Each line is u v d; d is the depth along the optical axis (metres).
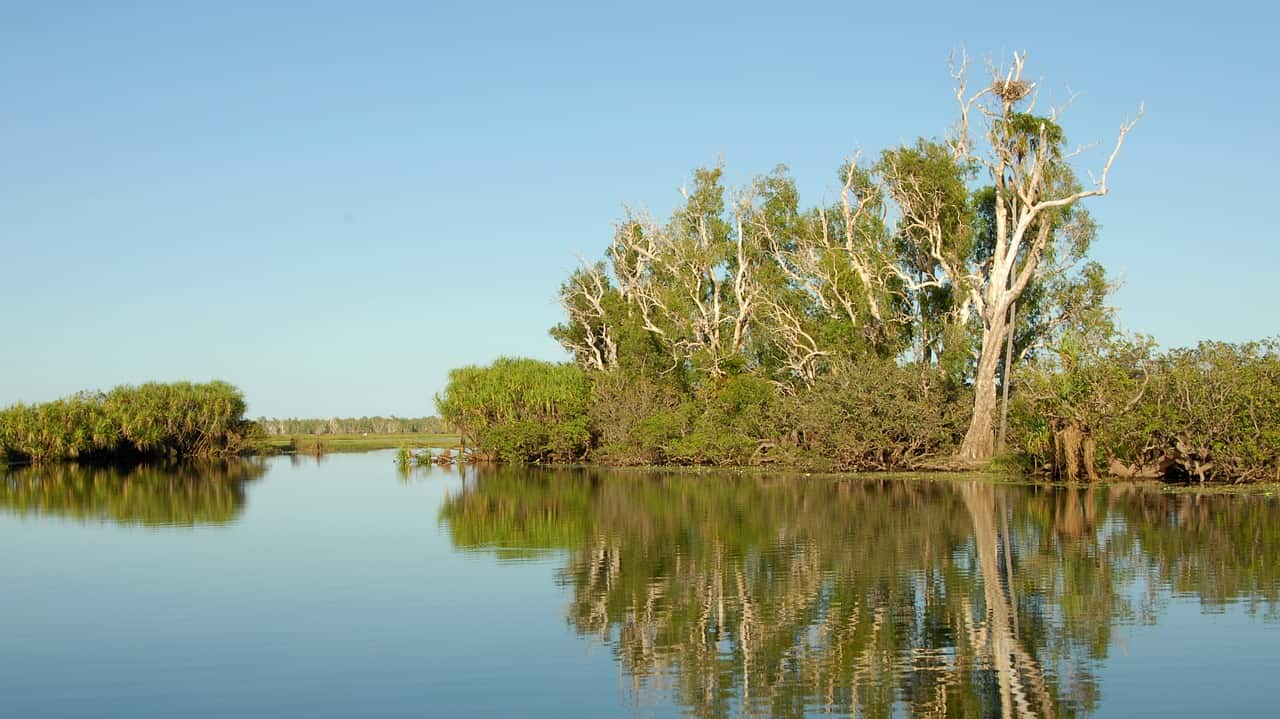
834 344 52.53
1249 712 10.20
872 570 17.86
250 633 14.11
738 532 23.34
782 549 20.52
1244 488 31.56
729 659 12.38
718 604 15.36
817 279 55.59
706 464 51.22
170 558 20.98
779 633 13.54
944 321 50.91
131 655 13.05
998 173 43.22
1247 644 12.55
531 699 11.01
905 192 49.59
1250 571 17.12
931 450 45.00
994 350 43.50
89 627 14.62
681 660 12.38
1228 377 32.06
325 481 44.78
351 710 10.76
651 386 57.53
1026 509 26.91
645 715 10.43
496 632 13.91
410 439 106.56
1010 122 41.84
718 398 51.88
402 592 16.81
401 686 11.55
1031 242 49.56
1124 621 13.79
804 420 45.28
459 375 62.25
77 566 20.05
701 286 64.44
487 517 28.03
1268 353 32.78
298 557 20.88
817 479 40.41
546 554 20.66
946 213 49.41
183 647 13.41
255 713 10.71
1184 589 15.74
